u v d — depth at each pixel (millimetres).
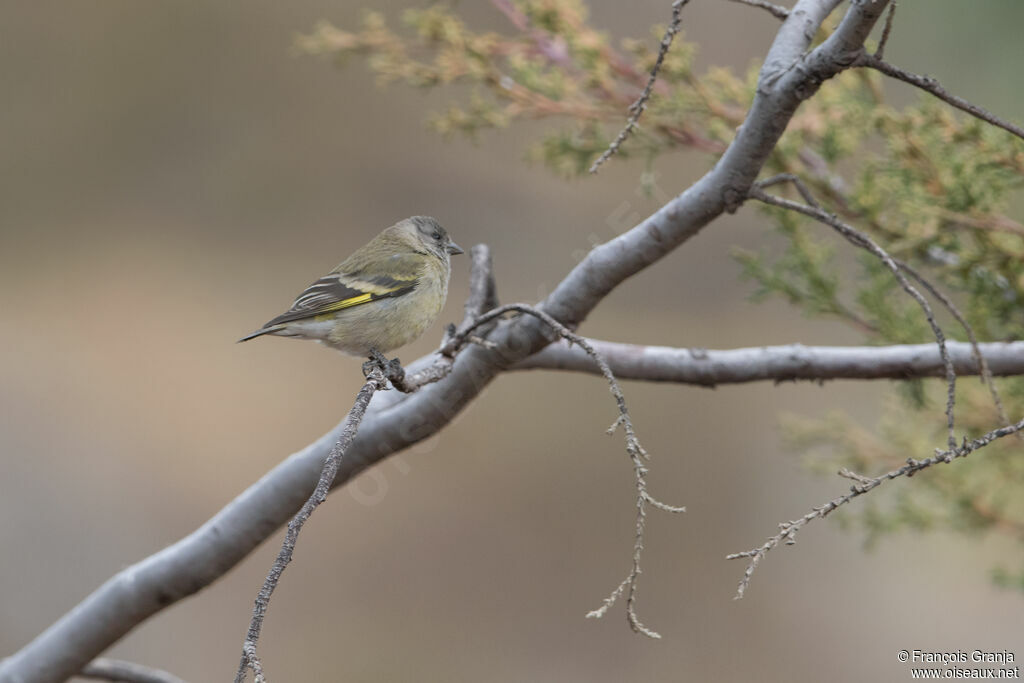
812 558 16375
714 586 16062
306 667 14688
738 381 6160
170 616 15555
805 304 8000
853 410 17422
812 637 14883
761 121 4621
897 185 7055
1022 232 6574
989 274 6945
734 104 8758
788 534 3662
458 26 8570
